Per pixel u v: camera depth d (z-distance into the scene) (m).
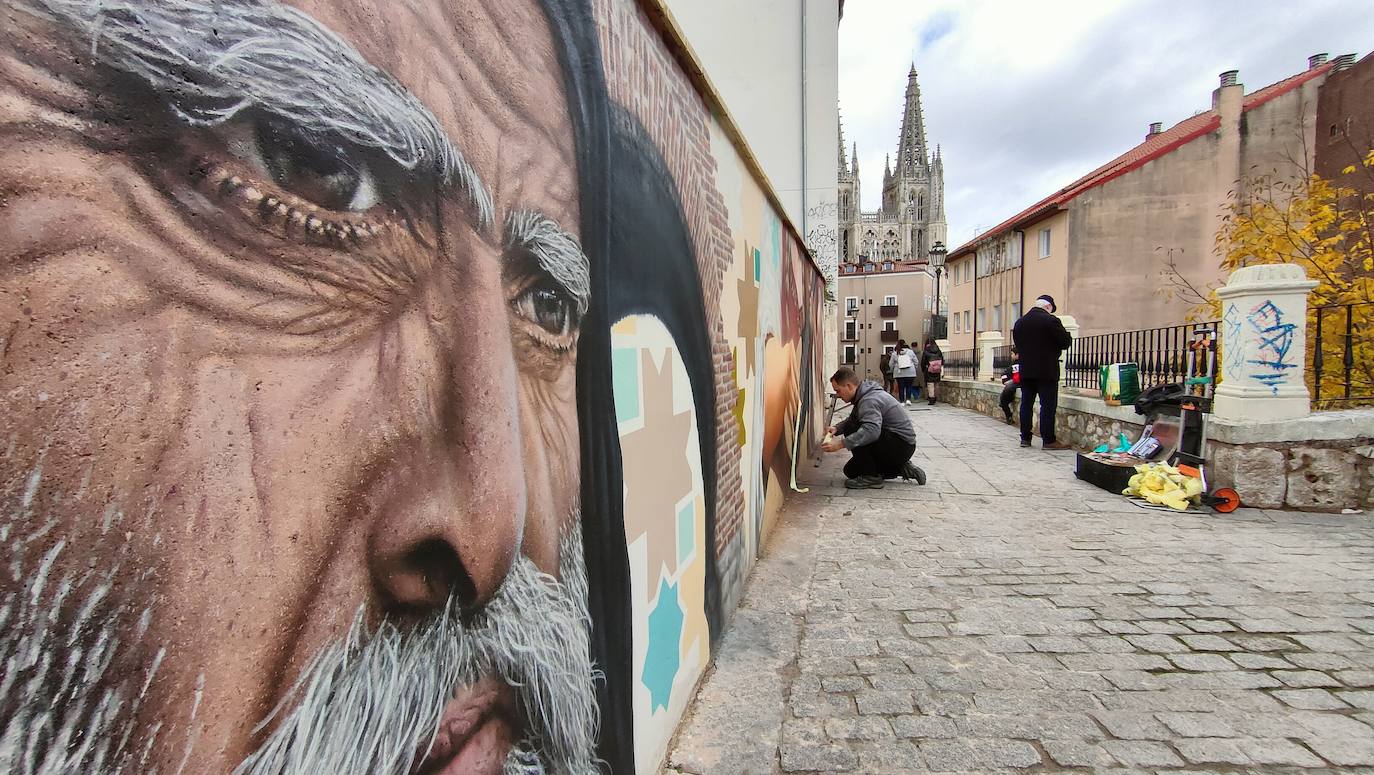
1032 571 4.18
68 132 0.53
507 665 1.20
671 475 2.37
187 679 0.62
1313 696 2.62
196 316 0.63
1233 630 3.25
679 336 2.48
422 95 0.96
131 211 0.57
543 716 1.34
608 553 1.74
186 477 0.61
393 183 0.88
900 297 62.09
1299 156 22.42
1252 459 5.52
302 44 0.74
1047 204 26.25
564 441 1.46
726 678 2.85
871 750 2.32
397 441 0.90
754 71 10.68
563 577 1.45
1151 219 24.06
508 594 1.20
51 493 0.52
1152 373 8.00
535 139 1.33
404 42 0.92
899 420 6.78
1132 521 5.29
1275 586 3.82
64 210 0.53
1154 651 3.04
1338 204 8.45
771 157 10.81
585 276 1.59
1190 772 2.17
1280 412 5.57
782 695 2.70
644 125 2.08
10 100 0.50
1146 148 29.53
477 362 1.09
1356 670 2.82
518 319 1.25
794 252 6.32
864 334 58.56
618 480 1.83
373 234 0.84
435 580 0.98
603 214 1.72
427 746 0.98
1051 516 5.50
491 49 1.17
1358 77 20.84
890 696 2.69
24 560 0.50
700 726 2.47
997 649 3.10
